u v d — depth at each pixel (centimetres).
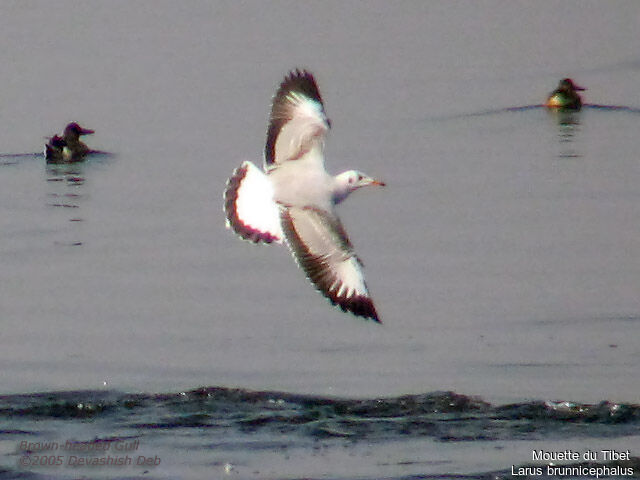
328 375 1430
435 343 1530
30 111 3152
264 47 3872
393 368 1445
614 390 1362
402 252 1933
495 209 2181
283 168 967
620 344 1505
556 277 1781
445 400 1343
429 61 3700
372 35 4091
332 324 1617
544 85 3397
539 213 2144
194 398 1365
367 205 2239
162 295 1753
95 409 1338
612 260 1861
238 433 1268
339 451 1220
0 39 4028
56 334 1592
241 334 1577
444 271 1830
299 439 1254
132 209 2269
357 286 926
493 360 1462
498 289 1739
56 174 2592
